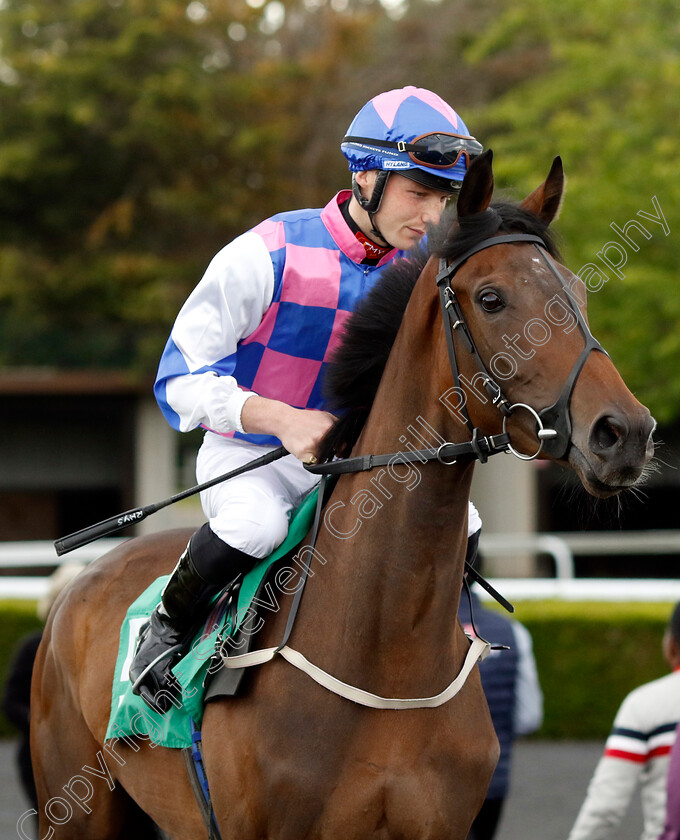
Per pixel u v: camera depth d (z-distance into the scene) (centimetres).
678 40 1733
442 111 431
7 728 1275
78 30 2522
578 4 1761
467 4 2928
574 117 1711
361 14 2683
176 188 2489
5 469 2492
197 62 2495
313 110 2645
